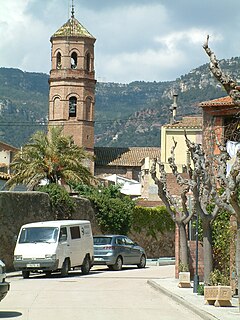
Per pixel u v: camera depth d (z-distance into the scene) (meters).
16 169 57.44
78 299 24.38
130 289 28.95
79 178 56.78
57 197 45.19
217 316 19.20
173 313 20.70
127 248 43.41
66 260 35.19
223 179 20.14
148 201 72.56
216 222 29.34
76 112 104.56
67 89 104.31
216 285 24.33
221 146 22.16
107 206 53.62
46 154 56.72
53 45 105.44
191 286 28.77
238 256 19.59
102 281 33.09
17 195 39.47
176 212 33.53
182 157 84.88
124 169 110.75
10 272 37.59
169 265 50.84
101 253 41.34
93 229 51.97
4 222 37.69
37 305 22.22
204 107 42.97
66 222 35.91
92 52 105.75
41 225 34.88
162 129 85.94
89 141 105.06
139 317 19.50
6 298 24.42
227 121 42.62
